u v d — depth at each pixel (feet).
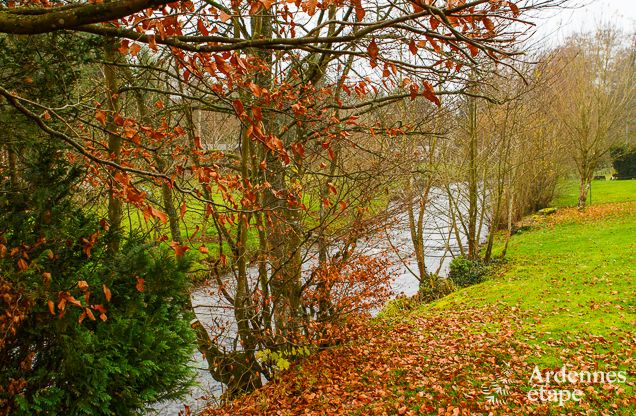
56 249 12.40
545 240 68.49
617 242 59.06
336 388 24.31
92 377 11.82
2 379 11.20
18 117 12.42
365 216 26.32
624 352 25.07
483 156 56.95
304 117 17.58
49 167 12.86
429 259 63.93
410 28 8.68
